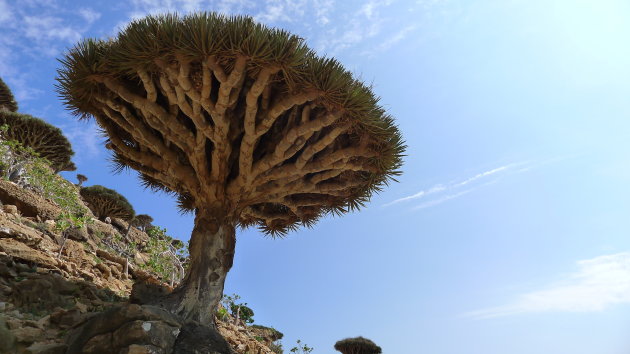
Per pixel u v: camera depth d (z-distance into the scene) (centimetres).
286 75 706
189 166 861
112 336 559
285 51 698
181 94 731
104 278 1143
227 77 695
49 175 1772
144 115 793
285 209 1077
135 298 728
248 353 1160
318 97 741
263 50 672
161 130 801
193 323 652
